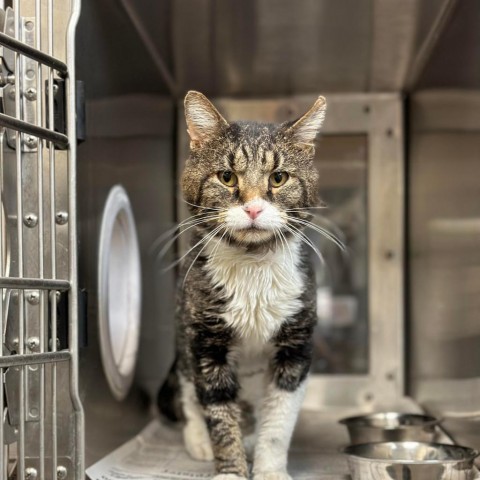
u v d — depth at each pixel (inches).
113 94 59.9
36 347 44.1
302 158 55.8
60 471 45.9
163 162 81.7
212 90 85.5
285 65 76.6
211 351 55.7
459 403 58.9
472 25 54.1
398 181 85.2
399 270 85.1
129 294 68.2
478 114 53.0
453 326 61.6
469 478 48.0
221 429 54.3
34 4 46.4
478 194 53.4
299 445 64.1
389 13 62.7
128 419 64.9
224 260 54.3
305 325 55.7
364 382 85.1
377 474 48.2
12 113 43.9
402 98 85.1
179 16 64.0
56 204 46.6
